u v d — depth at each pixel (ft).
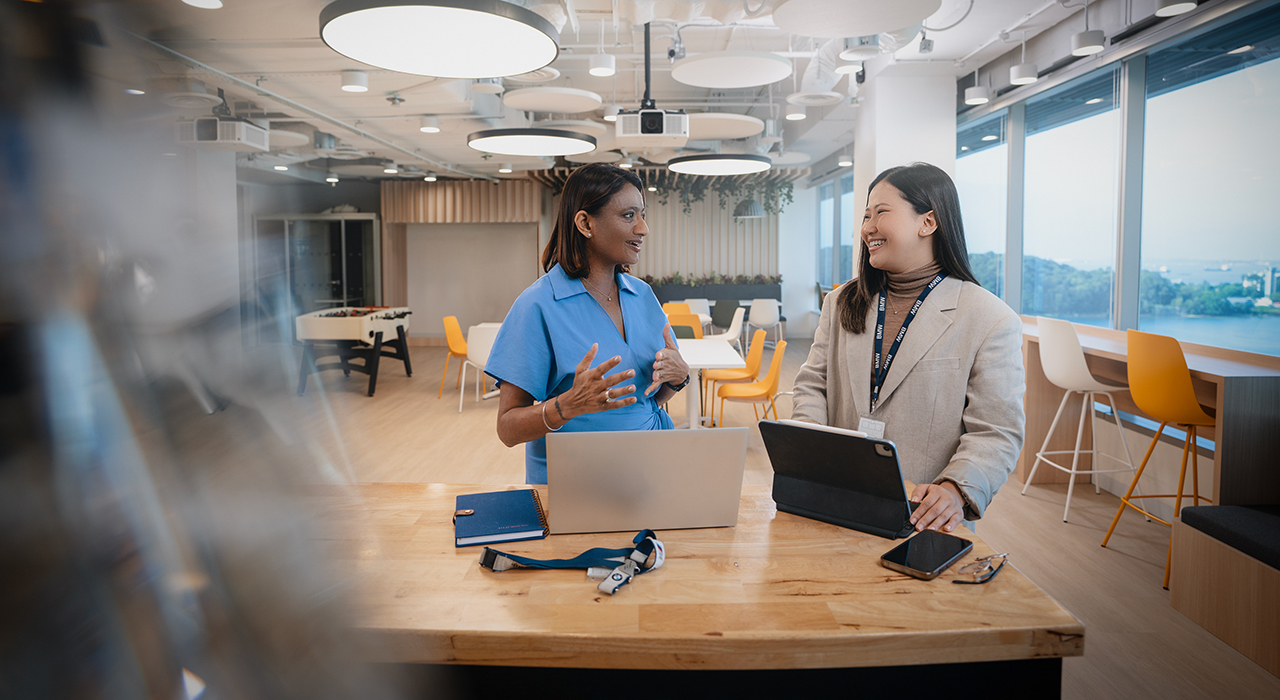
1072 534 12.62
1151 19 14.24
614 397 4.94
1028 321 19.72
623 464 4.73
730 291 44.34
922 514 5.04
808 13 10.40
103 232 0.65
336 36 7.63
